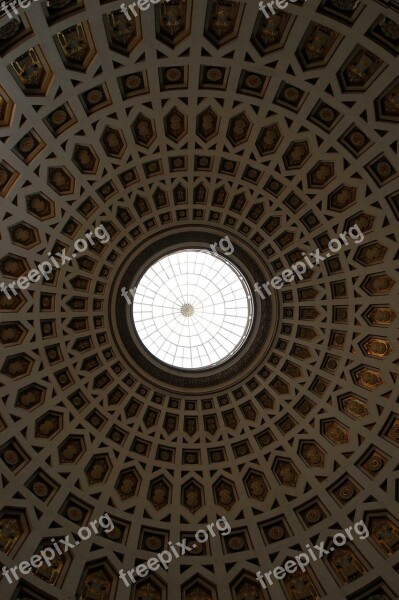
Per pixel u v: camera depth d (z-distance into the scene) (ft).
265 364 74.13
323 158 63.41
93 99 58.70
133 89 58.85
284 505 70.23
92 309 71.05
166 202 69.15
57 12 50.78
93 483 69.82
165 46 55.16
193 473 72.79
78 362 70.90
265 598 65.72
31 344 67.77
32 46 52.19
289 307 72.69
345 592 64.18
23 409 67.51
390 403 68.13
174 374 74.43
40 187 62.69
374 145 60.39
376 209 64.34
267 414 73.67
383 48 52.49
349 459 69.56
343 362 70.69
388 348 68.33
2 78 53.47
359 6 50.29
